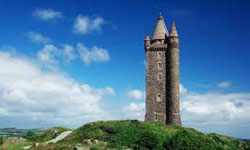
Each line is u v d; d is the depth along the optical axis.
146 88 107.69
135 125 94.50
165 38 108.94
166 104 104.75
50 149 75.12
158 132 89.75
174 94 103.62
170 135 88.75
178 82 104.62
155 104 105.69
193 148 81.19
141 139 83.50
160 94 105.81
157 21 112.19
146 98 107.19
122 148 78.25
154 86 106.81
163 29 110.19
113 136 86.38
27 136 110.00
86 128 95.00
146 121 102.12
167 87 105.25
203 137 88.81
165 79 106.19
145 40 109.88
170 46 106.00
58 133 101.69
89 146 77.56
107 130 90.69
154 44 108.56
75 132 94.25
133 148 80.00
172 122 102.19
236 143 96.88
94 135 87.81
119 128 91.19
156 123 98.00
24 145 85.62
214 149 83.25
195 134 89.88
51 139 95.19
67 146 77.12
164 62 107.06
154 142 82.88
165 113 104.31
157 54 108.06
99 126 93.94
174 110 102.88
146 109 106.56
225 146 90.44
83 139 86.38
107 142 82.38
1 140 92.50
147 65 108.69
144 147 81.25
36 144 81.00
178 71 105.12
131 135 86.56
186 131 89.75
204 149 81.62
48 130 107.12
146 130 90.00
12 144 88.00
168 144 82.62
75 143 82.06
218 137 94.44
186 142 83.00
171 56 105.56
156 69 107.44
